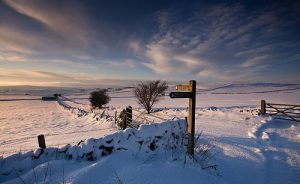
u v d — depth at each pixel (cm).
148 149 453
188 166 409
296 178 451
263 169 496
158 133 481
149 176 348
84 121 1769
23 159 403
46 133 1270
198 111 1747
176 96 432
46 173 351
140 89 2138
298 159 566
